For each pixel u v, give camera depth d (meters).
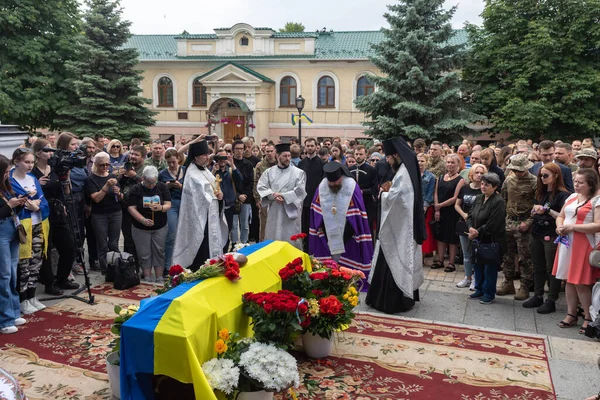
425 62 20.59
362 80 28.56
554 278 6.27
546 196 6.36
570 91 21.64
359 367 4.79
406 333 5.61
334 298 4.62
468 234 6.68
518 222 6.75
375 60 20.64
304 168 9.31
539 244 6.38
